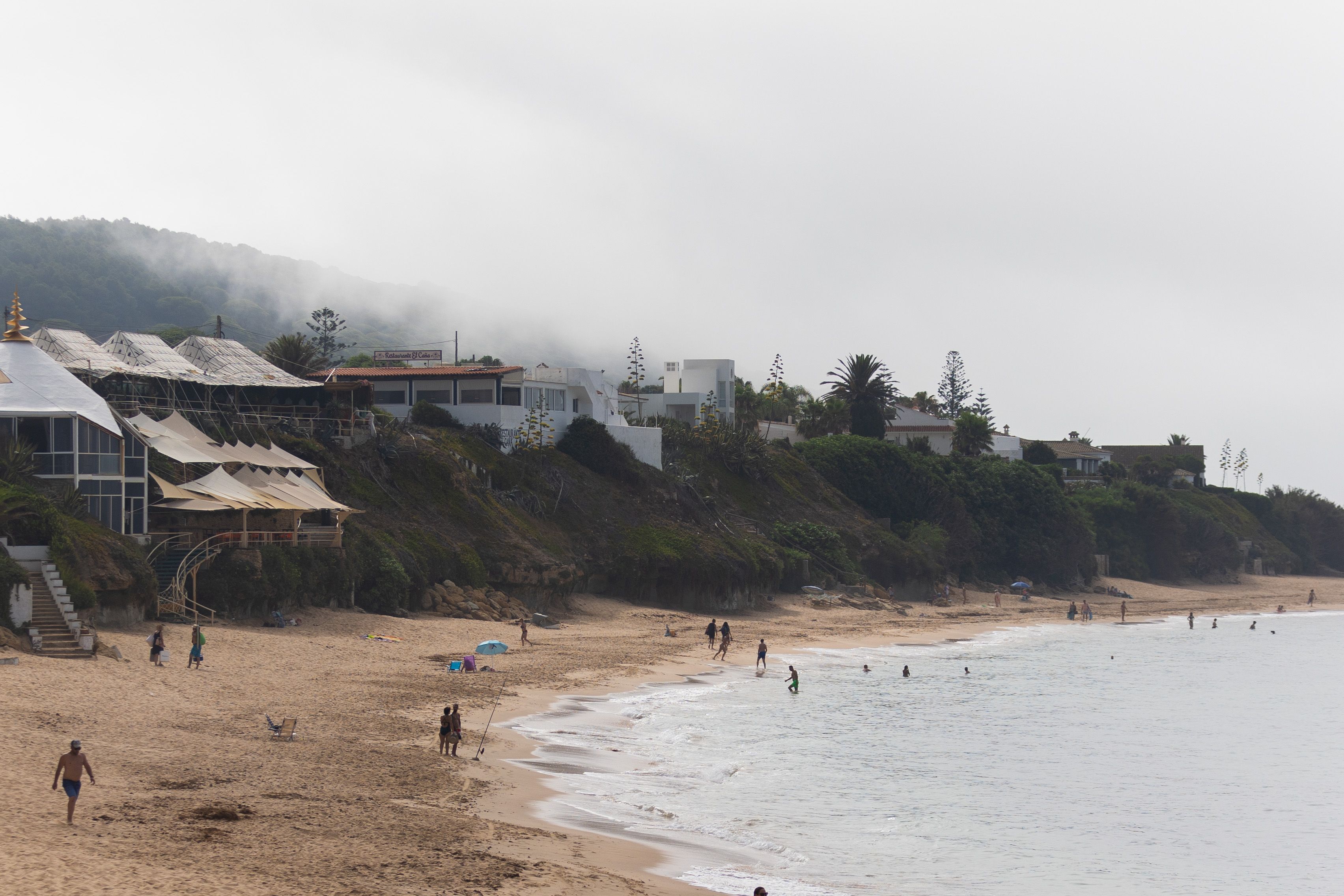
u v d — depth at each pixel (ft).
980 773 128.57
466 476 252.01
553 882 67.46
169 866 60.90
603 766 110.73
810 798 108.88
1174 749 151.64
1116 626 334.65
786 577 315.58
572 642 207.62
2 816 67.15
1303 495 647.97
